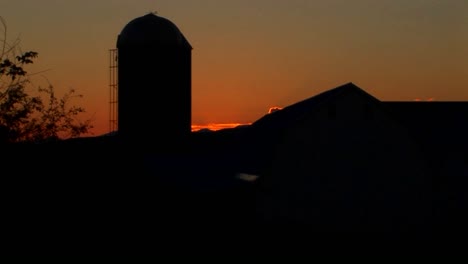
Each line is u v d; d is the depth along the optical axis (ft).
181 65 561.84
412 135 455.63
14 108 330.54
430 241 451.94
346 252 417.28
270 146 431.43
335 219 435.12
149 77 551.59
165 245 407.23
